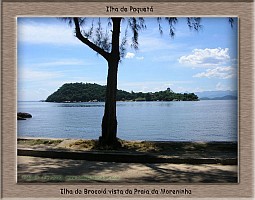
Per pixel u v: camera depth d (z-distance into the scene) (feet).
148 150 27.58
